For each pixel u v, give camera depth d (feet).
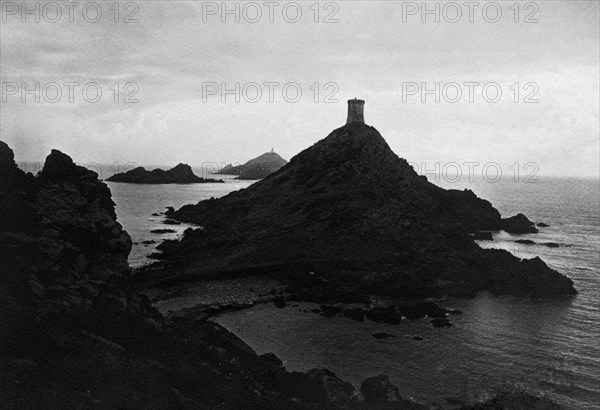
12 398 59.11
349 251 279.69
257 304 202.08
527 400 120.37
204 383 86.17
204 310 188.75
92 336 82.53
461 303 213.05
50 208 116.78
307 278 233.96
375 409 106.22
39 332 75.51
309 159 440.86
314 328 174.19
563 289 229.25
